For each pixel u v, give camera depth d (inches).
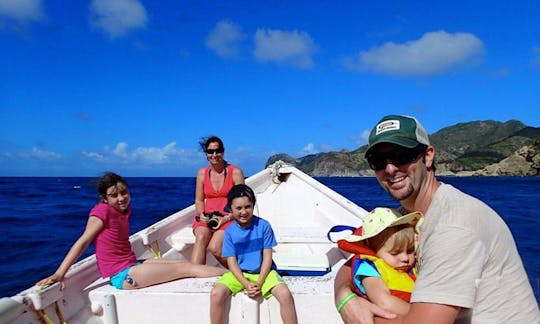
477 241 62.4
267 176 352.5
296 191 314.0
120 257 120.4
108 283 119.1
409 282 80.5
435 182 76.4
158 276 115.4
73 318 105.3
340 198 229.3
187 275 121.7
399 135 72.2
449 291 61.6
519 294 65.1
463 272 61.7
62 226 596.4
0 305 84.7
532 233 530.6
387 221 81.2
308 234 161.8
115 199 119.9
